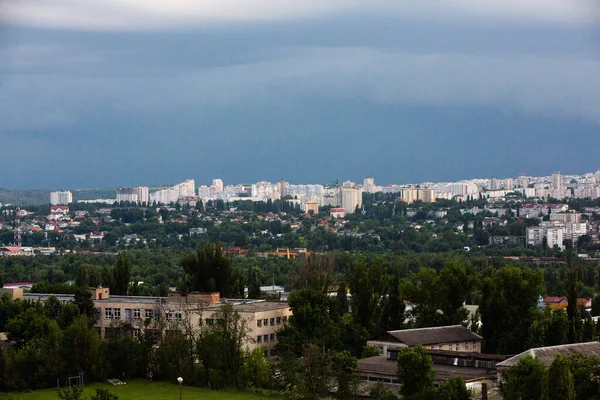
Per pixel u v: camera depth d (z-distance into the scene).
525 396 197.00
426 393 199.38
